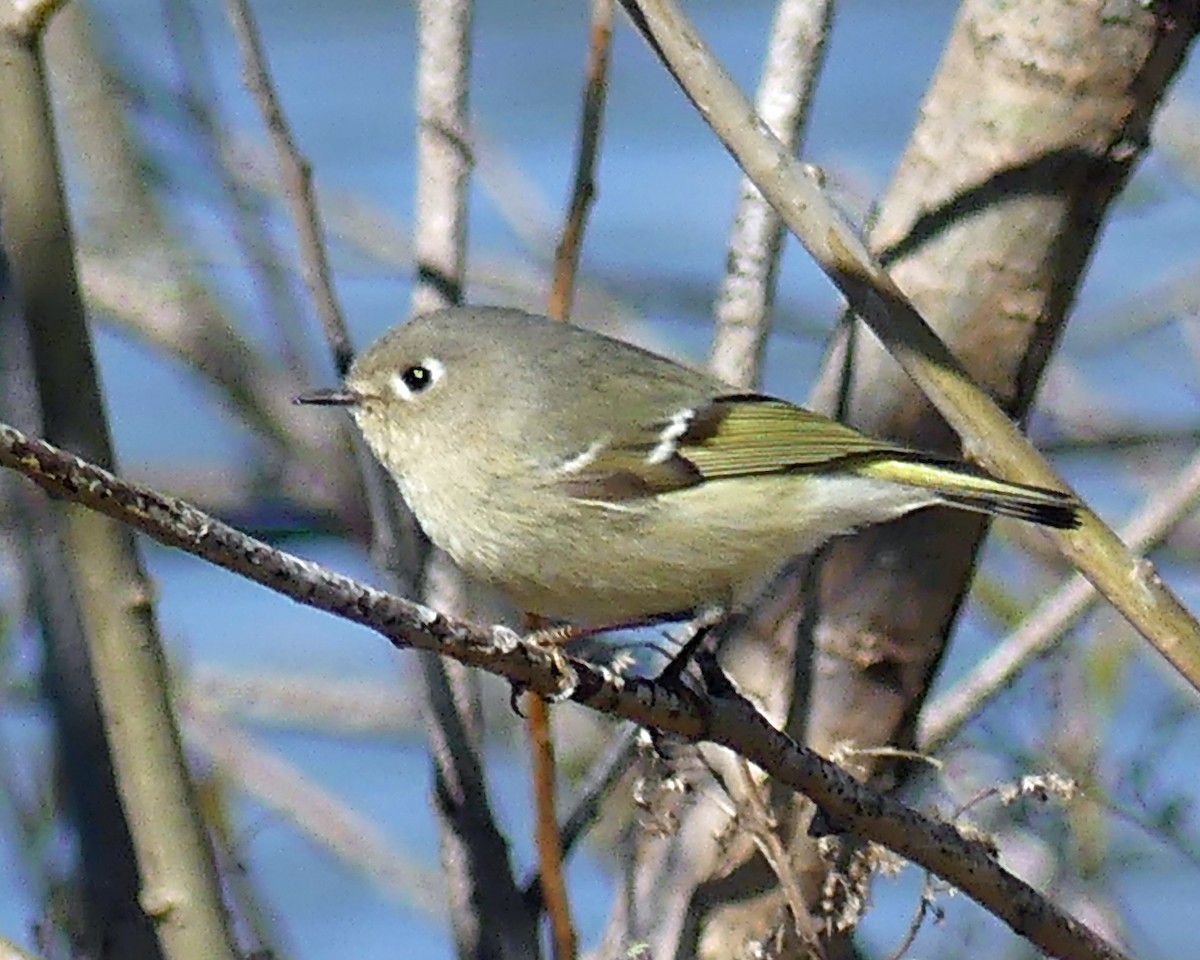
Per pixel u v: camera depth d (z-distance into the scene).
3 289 2.90
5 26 2.89
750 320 2.95
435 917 2.97
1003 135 2.92
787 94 2.94
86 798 2.90
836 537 2.93
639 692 2.89
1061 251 2.93
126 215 3.02
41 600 2.90
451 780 2.91
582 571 2.94
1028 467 2.89
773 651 2.94
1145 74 2.92
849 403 2.94
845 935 2.93
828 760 2.90
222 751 2.97
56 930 2.90
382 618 2.87
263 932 2.93
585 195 2.92
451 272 2.95
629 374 2.95
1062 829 2.95
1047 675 2.95
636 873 2.93
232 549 2.85
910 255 2.93
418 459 2.95
